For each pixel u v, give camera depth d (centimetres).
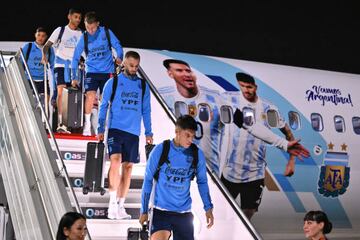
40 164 893
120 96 930
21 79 1084
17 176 941
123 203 921
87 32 1121
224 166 1617
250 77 1736
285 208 1719
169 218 780
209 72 1683
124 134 925
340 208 1834
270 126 1709
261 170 1680
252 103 1698
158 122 1489
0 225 1119
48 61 1352
